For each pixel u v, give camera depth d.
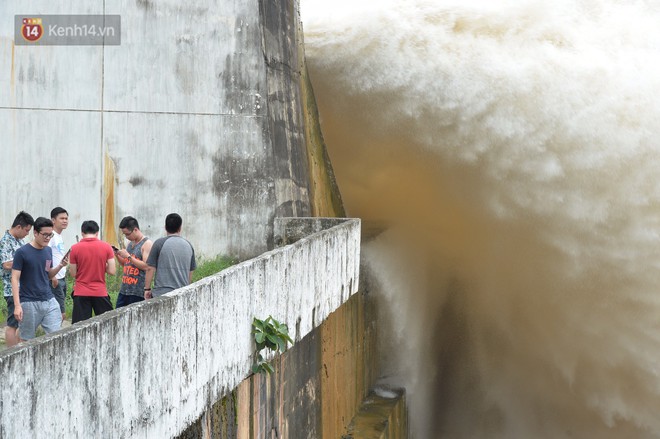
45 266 20.31
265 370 19.19
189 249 21.67
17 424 10.44
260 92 29.38
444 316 49.41
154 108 29.28
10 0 28.98
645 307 45.88
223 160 29.33
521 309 48.41
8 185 29.12
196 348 15.55
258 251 29.33
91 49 29.16
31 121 29.12
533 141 42.03
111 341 12.54
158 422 14.11
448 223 45.91
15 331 21.38
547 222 43.97
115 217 29.30
